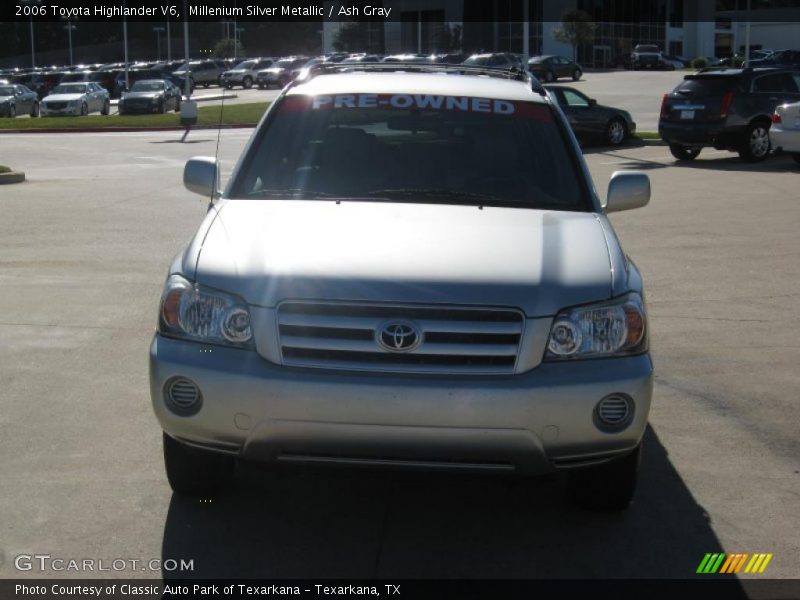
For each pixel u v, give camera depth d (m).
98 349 7.09
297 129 5.45
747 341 7.55
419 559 4.20
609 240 4.62
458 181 5.18
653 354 7.21
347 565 4.13
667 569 4.13
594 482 4.45
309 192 5.10
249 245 4.34
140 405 5.96
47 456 5.18
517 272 4.11
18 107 42.19
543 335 3.97
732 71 20.31
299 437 3.93
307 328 3.96
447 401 3.86
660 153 22.48
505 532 4.46
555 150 5.39
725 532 4.48
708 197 15.01
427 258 4.17
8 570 4.02
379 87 5.73
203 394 3.99
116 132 32.75
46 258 10.17
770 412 6.05
